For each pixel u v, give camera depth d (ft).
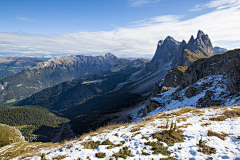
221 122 47.32
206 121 50.31
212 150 32.12
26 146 92.94
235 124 43.42
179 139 39.09
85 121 542.16
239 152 29.84
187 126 47.44
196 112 64.18
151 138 41.27
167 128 46.93
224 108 63.87
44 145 90.53
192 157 30.94
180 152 33.27
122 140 43.68
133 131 49.42
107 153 37.47
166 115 69.51
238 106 66.13
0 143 108.17
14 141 116.78
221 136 37.29
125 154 35.70
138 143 39.81
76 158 38.11
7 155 78.79
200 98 119.65
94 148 42.14
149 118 71.77
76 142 51.67
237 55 117.70
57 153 45.37
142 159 32.86
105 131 57.47
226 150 31.40
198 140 37.22
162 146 36.60
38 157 45.96
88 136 55.26
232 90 99.96
